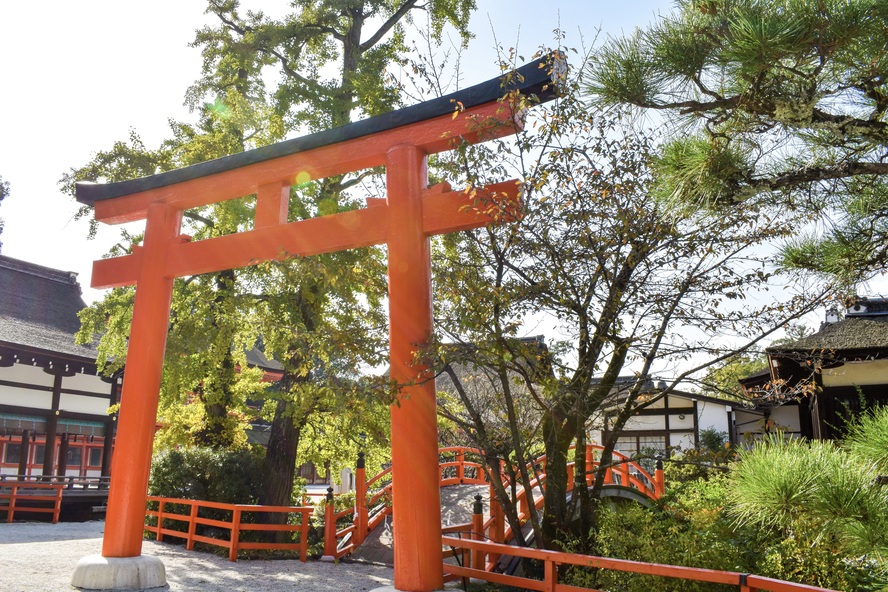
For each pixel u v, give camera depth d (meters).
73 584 8.53
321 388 11.51
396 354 7.01
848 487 3.66
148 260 9.35
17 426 22.06
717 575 4.68
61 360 22.97
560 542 7.86
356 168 8.24
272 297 13.02
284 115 14.09
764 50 3.86
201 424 15.69
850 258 5.20
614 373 7.92
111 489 8.93
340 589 9.39
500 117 6.75
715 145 4.54
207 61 15.52
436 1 15.86
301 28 15.15
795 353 7.41
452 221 7.17
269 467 14.35
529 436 8.20
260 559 12.26
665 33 4.64
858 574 5.91
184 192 9.38
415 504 6.66
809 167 4.61
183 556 12.13
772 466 3.95
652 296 7.39
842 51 4.03
